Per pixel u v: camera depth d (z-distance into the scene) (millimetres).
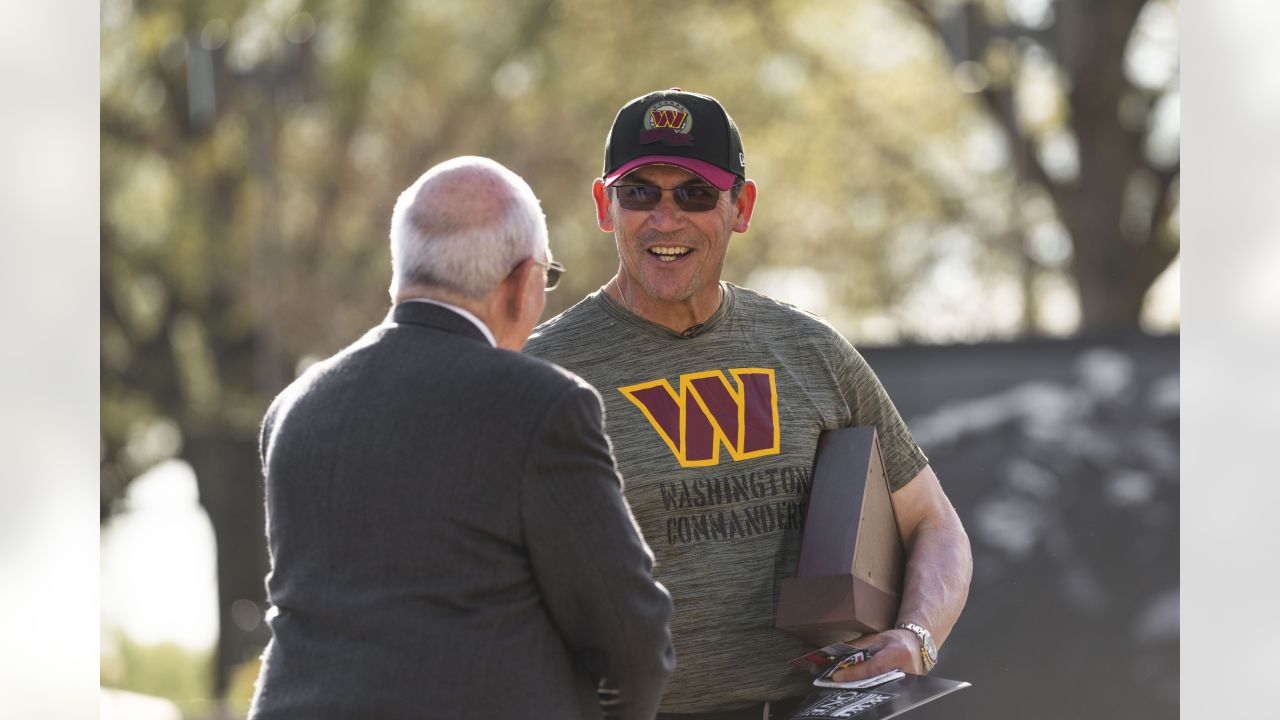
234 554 35000
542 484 4375
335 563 4422
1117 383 13695
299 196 33000
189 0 29281
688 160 5547
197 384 35250
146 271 33250
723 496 5688
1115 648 12453
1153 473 13227
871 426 6035
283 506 4578
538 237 4836
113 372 34594
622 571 4457
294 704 4363
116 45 31516
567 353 5766
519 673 4371
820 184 35156
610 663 4543
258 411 33906
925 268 35281
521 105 34094
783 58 34719
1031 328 32844
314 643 4418
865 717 4953
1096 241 29031
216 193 32375
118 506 35750
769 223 35500
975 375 14125
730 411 5762
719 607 5641
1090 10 27953
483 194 4723
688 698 5652
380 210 32844
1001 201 33438
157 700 32375
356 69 31609
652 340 5785
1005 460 13500
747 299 6070
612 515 4477
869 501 5762
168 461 36000
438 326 4645
